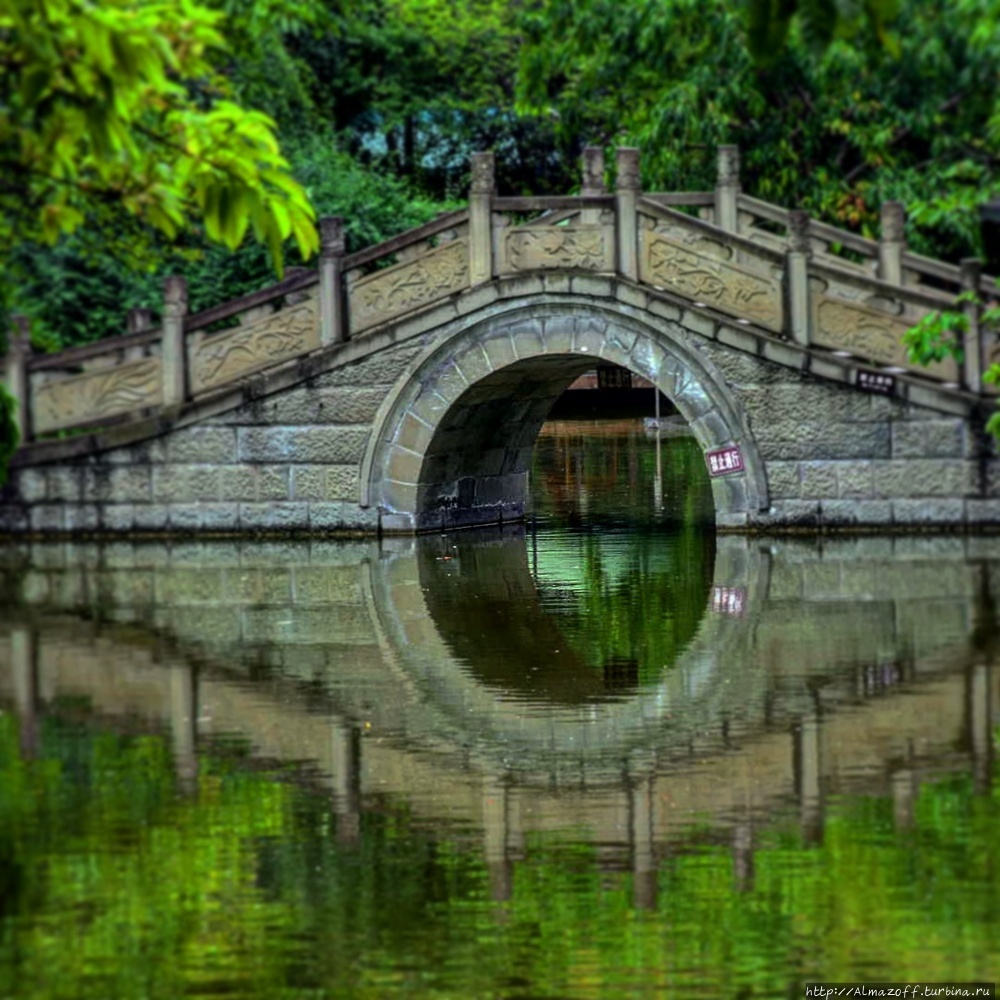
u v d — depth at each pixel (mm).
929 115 36844
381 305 34062
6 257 13555
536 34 40969
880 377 31703
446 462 35812
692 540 34719
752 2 9250
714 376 32406
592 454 58469
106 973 10953
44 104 10406
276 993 10688
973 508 31625
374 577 28844
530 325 33344
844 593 25094
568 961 11164
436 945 11430
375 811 14352
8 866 12922
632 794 14781
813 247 36875
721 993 10664
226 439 34656
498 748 16453
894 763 15414
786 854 13047
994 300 31922
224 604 25641
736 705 17891
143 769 15711
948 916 11695
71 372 37719
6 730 17266
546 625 23391
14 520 35219
